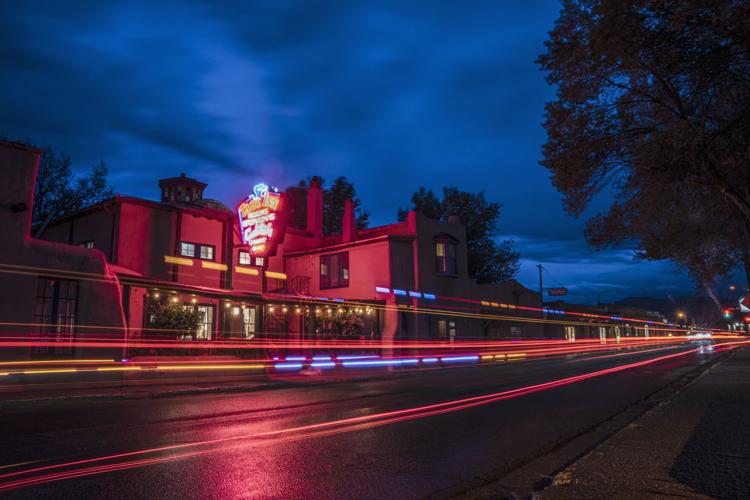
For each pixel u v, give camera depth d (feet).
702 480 15.72
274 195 78.07
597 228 45.73
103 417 31.22
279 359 73.20
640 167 37.06
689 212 47.70
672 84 34.35
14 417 31.22
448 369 81.10
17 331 44.93
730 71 31.35
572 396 42.14
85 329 49.96
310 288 102.53
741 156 33.01
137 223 72.69
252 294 76.54
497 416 31.81
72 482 17.12
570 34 36.37
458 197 153.48
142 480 17.42
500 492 16.49
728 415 27.76
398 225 104.53
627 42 31.04
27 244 46.78
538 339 139.74
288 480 17.63
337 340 84.89
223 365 64.03
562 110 37.60
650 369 72.23
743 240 53.78
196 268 78.13
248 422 29.58
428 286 101.40
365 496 15.98
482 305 117.50
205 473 18.40
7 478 17.58
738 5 26.53
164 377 55.11
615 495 14.44
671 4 28.53
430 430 27.07
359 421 29.99
